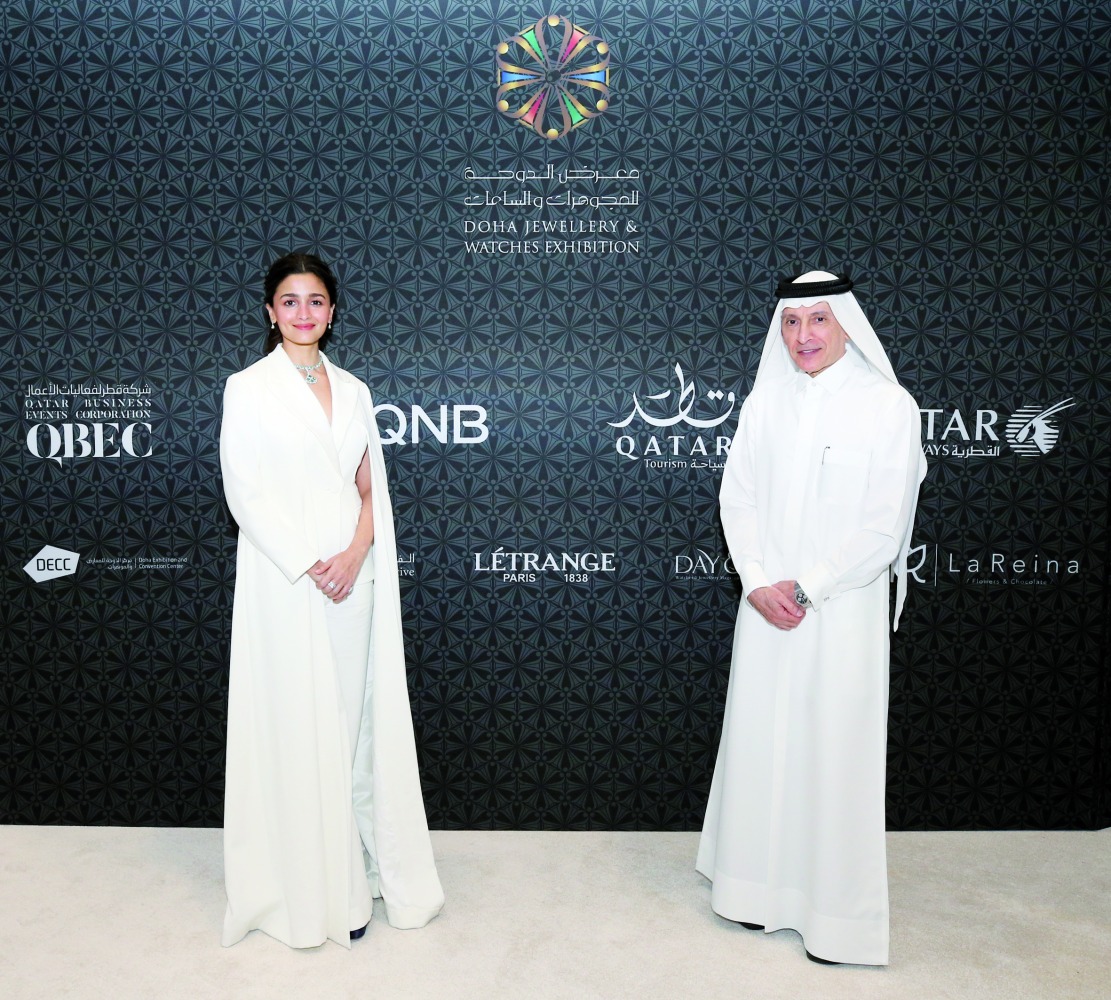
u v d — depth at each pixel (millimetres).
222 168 2777
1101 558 2898
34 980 2105
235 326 2824
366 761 2484
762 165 2781
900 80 2758
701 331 2824
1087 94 2766
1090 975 2170
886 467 2180
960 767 2965
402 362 2830
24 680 2928
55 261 2807
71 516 2875
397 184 2785
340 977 2143
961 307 2822
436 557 2883
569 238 2801
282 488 2225
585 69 2762
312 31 2742
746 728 2312
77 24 2738
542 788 2961
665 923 2398
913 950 2271
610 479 2863
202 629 2908
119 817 2971
